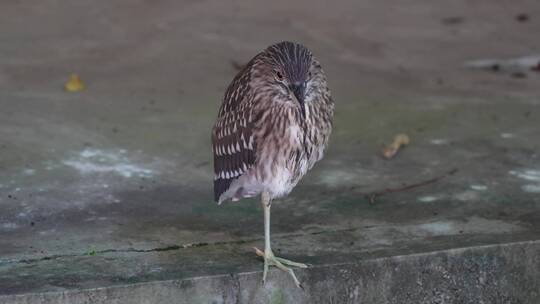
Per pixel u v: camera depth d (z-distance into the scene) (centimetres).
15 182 1127
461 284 984
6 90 1453
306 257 955
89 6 1911
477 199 1134
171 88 1526
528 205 1118
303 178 1185
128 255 955
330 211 1089
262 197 934
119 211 1072
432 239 1009
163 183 1157
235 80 936
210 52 1706
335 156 1267
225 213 1076
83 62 1620
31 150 1221
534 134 1364
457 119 1424
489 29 1972
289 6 2008
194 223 1047
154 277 898
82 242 984
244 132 909
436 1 2142
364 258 952
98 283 883
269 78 881
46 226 1023
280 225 1046
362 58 1747
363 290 952
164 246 980
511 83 1639
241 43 1762
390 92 1553
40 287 870
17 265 922
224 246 986
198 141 1301
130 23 1833
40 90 1471
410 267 963
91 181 1148
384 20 1981
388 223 1058
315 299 938
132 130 1325
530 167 1242
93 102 1430
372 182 1181
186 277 898
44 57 1630
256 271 918
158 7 1934
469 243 994
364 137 1341
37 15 1844
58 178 1148
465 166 1242
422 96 1538
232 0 2017
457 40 1891
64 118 1350
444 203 1121
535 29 1983
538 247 1002
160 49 1708
